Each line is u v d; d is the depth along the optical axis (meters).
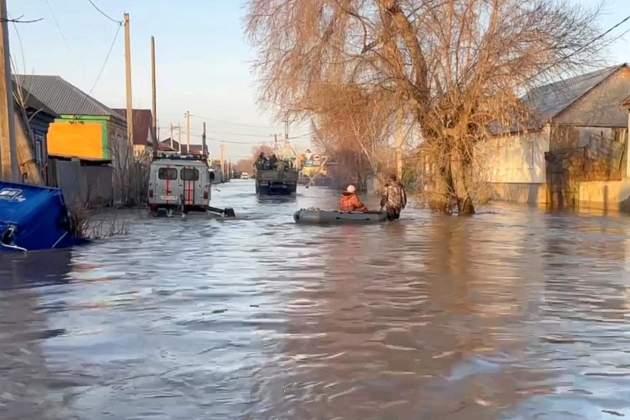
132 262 11.22
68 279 9.38
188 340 5.97
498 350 5.70
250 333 6.23
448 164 25.30
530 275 9.90
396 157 27.66
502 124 24.19
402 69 24.53
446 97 24.16
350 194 21.66
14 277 9.55
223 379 4.87
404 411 4.23
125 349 5.66
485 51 23.12
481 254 12.51
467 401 4.42
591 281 9.34
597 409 4.27
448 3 23.42
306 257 11.97
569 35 23.70
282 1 25.55
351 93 24.84
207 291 8.45
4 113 13.87
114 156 31.55
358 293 8.34
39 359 5.35
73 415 4.13
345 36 24.50
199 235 16.45
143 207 29.70
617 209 30.78
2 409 4.24
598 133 38.34
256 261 11.39
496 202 39.47
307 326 6.52
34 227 12.90
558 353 5.60
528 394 4.57
